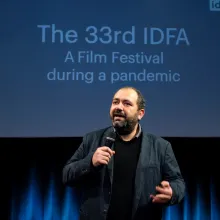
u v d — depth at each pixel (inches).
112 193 64.2
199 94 110.3
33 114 108.7
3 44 110.8
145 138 68.6
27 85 109.6
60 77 110.0
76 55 110.9
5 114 108.3
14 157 119.6
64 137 109.1
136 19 112.7
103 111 109.2
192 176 121.9
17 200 120.8
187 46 112.0
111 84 110.0
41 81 109.9
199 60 111.4
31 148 119.9
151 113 109.1
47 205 121.2
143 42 111.7
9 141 118.5
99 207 63.2
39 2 112.8
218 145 119.0
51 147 120.3
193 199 122.3
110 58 110.9
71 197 122.5
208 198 122.1
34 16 112.2
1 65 110.0
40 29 111.7
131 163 66.1
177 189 64.0
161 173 67.7
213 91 110.3
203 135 109.0
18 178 120.7
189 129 109.0
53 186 121.3
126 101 65.8
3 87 109.1
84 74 110.2
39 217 121.0
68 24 112.1
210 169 121.1
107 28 112.2
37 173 121.0
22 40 111.2
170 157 68.4
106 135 68.4
